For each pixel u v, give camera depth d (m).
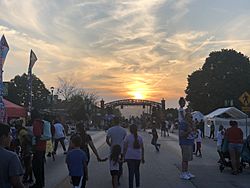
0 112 14.27
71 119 63.91
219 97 72.38
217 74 73.31
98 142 34.97
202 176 14.48
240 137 15.16
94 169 16.31
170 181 13.23
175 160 20.12
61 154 22.25
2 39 14.23
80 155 8.92
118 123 12.01
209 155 22.94
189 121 13.95
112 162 10.77
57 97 82.88
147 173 15.19
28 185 11.98
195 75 78.06
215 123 41.12
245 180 13.59
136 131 11.18
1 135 4.90
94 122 80.94
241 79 71.81
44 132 11.49
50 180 13.28
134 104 113.12
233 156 15.04
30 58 22.84
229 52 74.31
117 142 11.78
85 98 88.88
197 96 76.19
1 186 4.65
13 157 4.74
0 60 14.20
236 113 41.88
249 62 75.25
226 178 14.01
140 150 11.20
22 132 12.96
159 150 26.59
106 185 12.34
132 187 11.00
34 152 11.43
